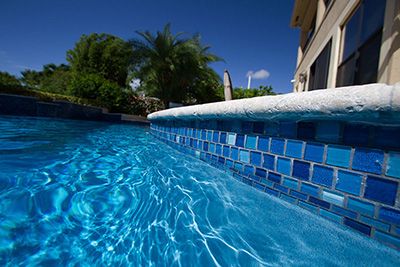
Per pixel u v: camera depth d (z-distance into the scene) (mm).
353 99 903
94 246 982
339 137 1055
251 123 1631
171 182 1883
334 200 1069
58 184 1586
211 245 1049
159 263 920
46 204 1283
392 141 879
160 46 13562
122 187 1690
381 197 912
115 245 1004
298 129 1257
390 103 786
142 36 13641
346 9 4652
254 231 1162
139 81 15016
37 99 7930
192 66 13961
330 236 1044
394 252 872
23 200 1283
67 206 1294
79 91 11500
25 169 1813
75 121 8805
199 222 1247
